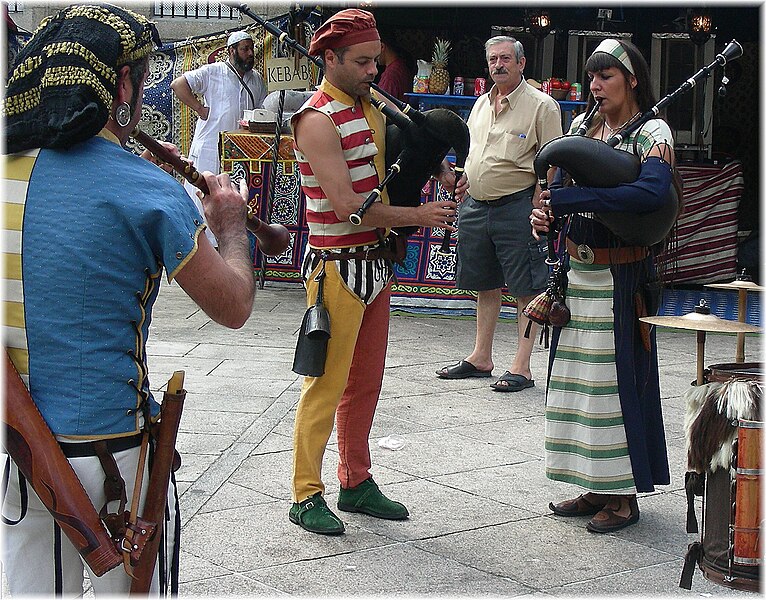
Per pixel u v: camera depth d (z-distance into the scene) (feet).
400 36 34.55
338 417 13.34
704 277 30.83
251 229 8.23
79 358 6.77
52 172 6.81
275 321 25.58
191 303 27.94
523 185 19.99
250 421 17.24
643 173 12.21
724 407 10.32
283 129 28.71
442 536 12.76
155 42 7.25
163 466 7.13
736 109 38.14
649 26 33.91
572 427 13.34
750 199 38.58
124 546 6.88
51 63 6.76
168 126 33.99
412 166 12.39
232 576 11.31
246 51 29.84
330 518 12.69
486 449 16.33
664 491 14.71
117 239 6.76
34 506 7.13
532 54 33.22
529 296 20.07
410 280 27.07
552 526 13.21
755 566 10.31
